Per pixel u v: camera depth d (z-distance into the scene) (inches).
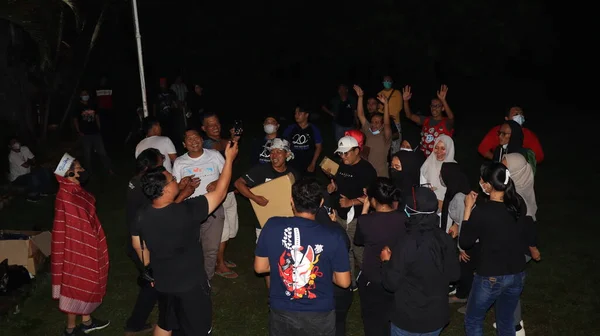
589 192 423.5
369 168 238.4
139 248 192.4
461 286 246.2
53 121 611.8
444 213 235.1
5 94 485.1
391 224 183.8
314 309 162.6
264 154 268.8
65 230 218.2
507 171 180.1
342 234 166.2
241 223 365.4
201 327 185.5
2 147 463.8
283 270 162.6
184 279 179.3
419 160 239.6
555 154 560.4
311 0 726.5
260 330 237.3
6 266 258.2
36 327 238.7
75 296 220.7
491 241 181.0
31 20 469.7
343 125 447.2
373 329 191.3
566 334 229.1
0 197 399.5
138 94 788.0
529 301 255.3
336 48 669.3
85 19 559.8
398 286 164.4
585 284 270.5
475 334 193.3
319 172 487.5
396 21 611.2
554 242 323.6
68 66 567.5
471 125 748.0
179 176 245.8
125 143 600.7
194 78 896.9
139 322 229.8
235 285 277.9
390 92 384.2
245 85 930.1
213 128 273.4
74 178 219.5
